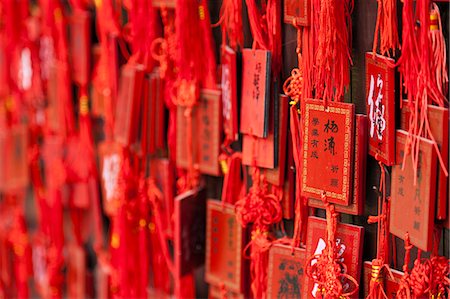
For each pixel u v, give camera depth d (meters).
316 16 0.98
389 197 0.97
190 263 1.23
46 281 1.56
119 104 1.27
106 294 1.44
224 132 1.19
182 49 1.17
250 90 1.08
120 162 1.31
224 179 1.19
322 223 1.01
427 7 0.88
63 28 1.39
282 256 1.09
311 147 1.00
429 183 0.88
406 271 0.94
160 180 1.29
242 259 1.17
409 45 0.89
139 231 1.32
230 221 1.18
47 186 1.51
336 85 0.97
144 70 1.25
